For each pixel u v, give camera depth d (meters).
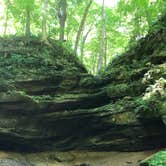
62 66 17.44
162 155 11.43
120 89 14.98
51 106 14.77
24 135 14.77
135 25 22.41
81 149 14.74
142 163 11.91
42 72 16.45
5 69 16.42
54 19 23.28
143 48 16.72
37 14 22.69
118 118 13.93
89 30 28.69
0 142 14.95
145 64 15.61
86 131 14.67
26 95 14.70
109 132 14.21
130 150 13.98
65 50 18.86
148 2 21.36
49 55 18.12
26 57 17.39
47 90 15.86
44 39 18.89
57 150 14.94
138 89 14.65
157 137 13.49
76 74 16.25
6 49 17.84
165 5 20.48
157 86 13.32
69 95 15.34
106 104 15.23
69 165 14.16
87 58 31.31
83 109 14.83
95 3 28.45
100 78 16.11
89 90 15.89
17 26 24.94
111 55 31.06
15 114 14.85
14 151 15.14
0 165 13.66
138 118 13.52
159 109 12.91
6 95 14.75
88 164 13.87
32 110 14.72
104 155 14.28
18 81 15.74
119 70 16.06
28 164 14.25
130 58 17.02
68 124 14.73
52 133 14.88
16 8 22.34
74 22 26.81
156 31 16.52
